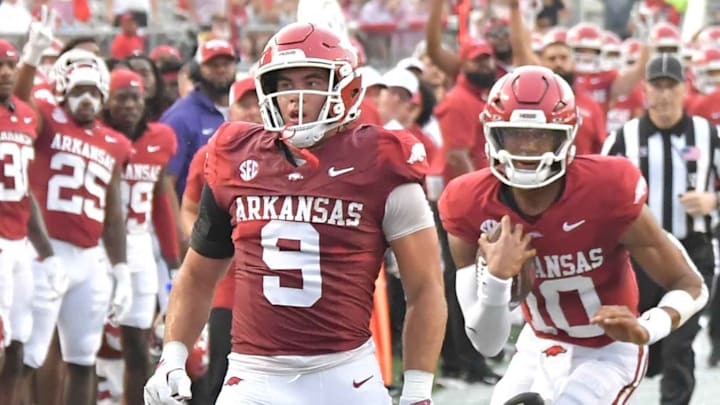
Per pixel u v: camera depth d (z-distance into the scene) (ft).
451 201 47.39
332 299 40.22
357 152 40.22
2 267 64.28
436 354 40.75
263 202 40.55
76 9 119.44
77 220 68.28
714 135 72.95
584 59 114.83
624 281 48.24
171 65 94.17
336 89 39.75
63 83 68.64
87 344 68.64
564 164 45.03
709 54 122.21
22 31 102.58
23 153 65.77
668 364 70.54
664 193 72.74
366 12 137.59
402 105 90.07
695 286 47.32
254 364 40.78
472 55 88.84
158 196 75.46
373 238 40.47
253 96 67.51
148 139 74.13
